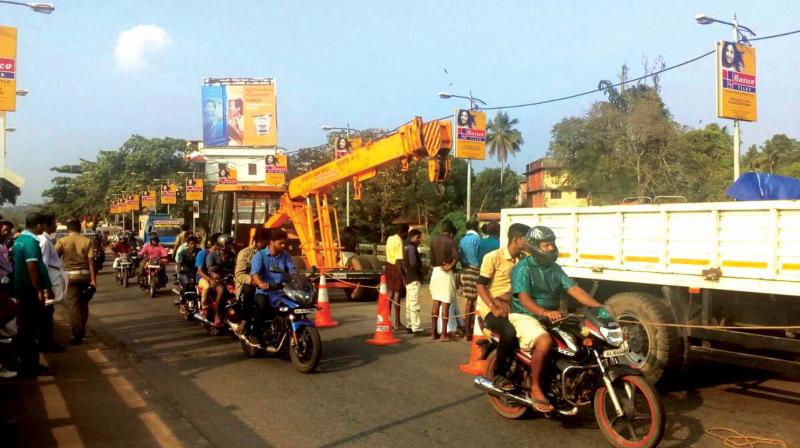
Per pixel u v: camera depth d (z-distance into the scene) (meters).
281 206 17.22
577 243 8.35
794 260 6.16
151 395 7.19
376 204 40.72
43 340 9.41
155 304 15.44
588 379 5.64
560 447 5.55
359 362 9.01
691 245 7.05
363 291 16.11
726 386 7.66
